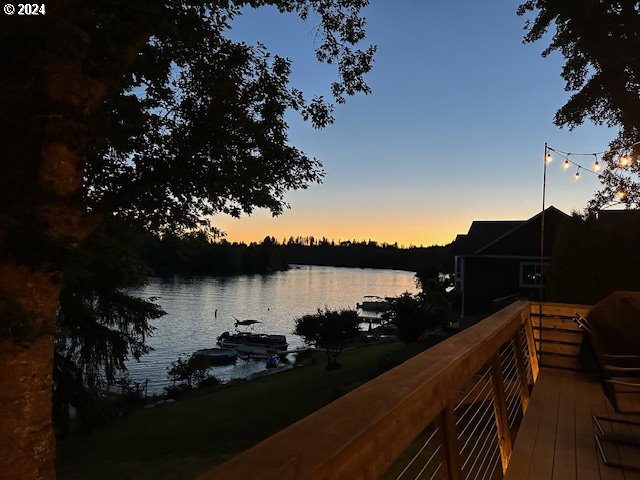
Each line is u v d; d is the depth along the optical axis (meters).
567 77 17.59
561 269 8.73
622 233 8.37
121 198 6.33
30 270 4.86
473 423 4.60
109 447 15.73
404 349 23.73
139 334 14.79
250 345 52.22
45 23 3.74
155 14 4.80
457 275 36.50
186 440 15.90
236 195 7.34
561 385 5.65
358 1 8.36
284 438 1.01
